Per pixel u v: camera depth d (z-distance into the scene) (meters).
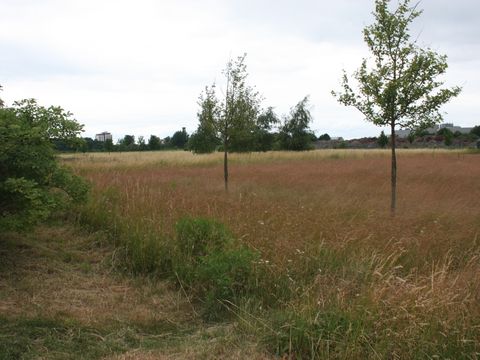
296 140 53.91
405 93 9.43
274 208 8.21
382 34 9.56
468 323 3.93
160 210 7.93
